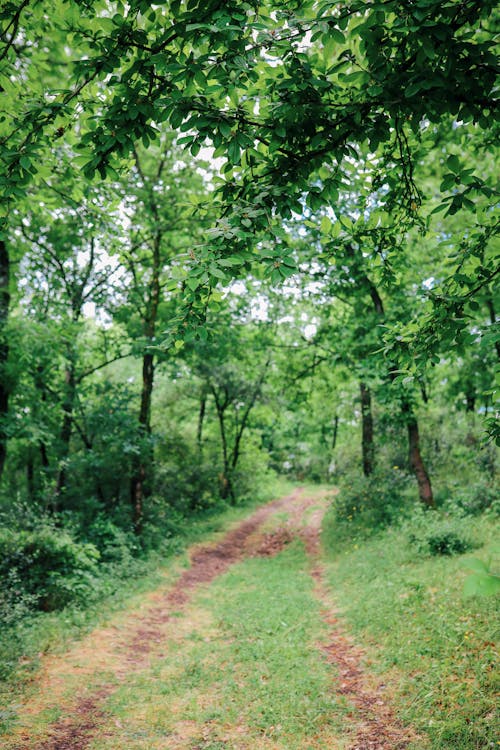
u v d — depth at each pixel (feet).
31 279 48.29
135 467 50.14
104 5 12.89
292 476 146.51
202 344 49.08
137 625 29.17
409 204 16.17
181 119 11.25
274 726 17.17
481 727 14.82
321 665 21.80
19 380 40.65
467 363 53.01
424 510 44.80
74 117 14.15
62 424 51.90
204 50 11.39
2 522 34.86
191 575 42.96
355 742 15.76
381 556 37.47
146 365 51.37
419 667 19.56
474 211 12.67
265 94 12.39
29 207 21.74
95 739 16.53
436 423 59.06
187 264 11.95
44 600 29.50
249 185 13.56
